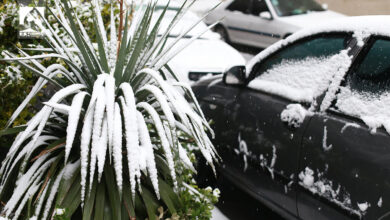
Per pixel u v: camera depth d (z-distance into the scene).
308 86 3.09
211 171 3.93
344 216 2.59
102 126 2.14
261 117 3.29
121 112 2.34
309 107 2.98
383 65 2.71
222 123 3.69
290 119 3.03
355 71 2.85
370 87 2.71
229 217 3.53
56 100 2.09
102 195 2.26
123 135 2.41
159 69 2.79
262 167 3.23
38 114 2.23
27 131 2.15
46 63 3.24
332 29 3.15
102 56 2.40
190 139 2.73
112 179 2.29
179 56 5.95
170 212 2.36
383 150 2.43
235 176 3.55
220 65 6.00
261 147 3.24
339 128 2.71
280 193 3.09
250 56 9.16
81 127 2.45
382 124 2.50
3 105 3.09
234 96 3.66
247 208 3.69
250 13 9.45
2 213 2.29
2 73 3.05
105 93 2.17
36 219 2.16
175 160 2.21
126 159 2.44
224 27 9.96
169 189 2.44
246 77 3.66
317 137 2.81
